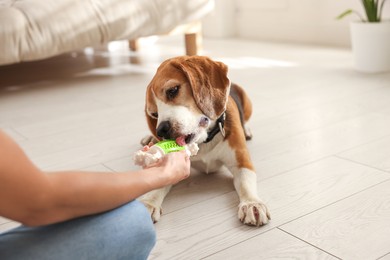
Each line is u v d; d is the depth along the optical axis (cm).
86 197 62
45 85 302
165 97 127
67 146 189
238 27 477
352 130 186
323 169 152
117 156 175
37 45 269
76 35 279
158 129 124
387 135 177
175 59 133
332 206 128
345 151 165
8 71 353
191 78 127
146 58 380
